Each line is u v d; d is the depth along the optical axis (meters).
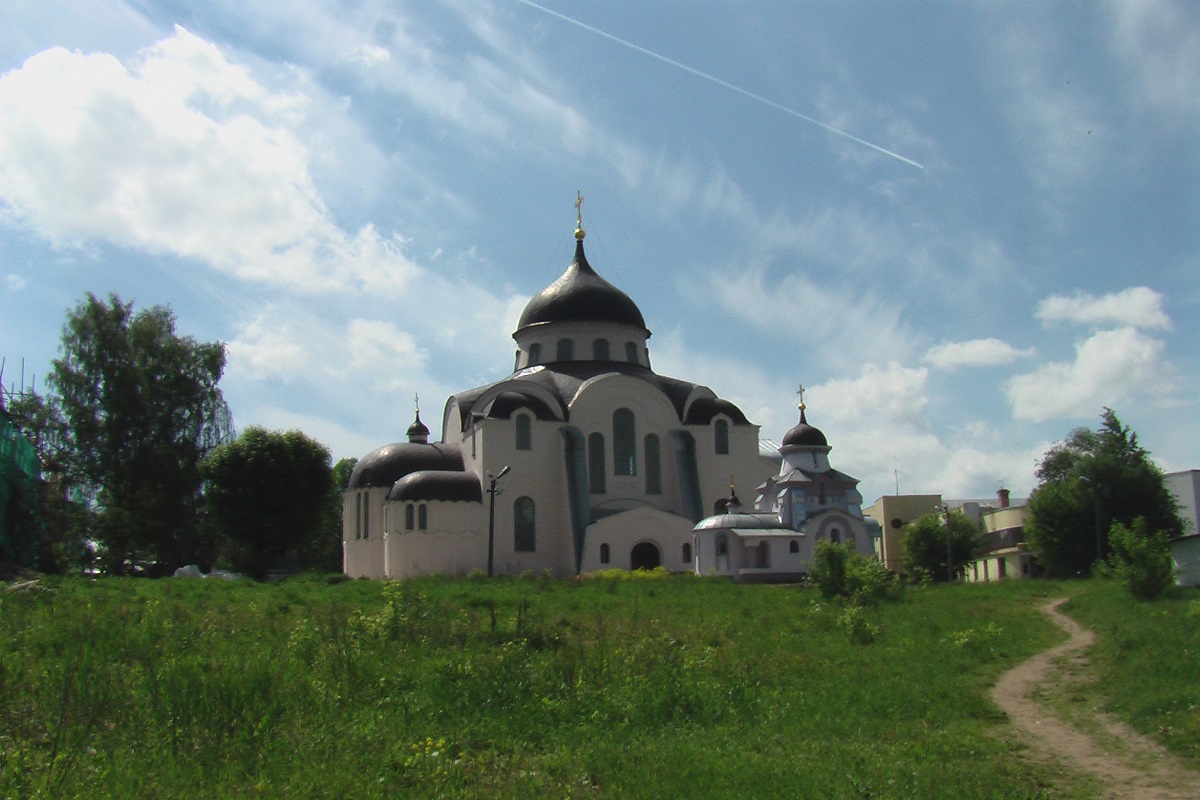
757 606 41.47
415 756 14.50
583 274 87.62
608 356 84.69
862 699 20.58
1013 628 33.50
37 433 78.38
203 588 48.34
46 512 75.94
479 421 75.25
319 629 26.78
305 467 81.88
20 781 12.95
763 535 67.56
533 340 85.88
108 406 79.00
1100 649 28.03
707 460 81.00
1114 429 83.75
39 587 35.25
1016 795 14.20
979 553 91.00
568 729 17.33
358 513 79.06
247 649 24.06
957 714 20.00
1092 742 17.91
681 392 84.81
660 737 17.12
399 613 27.86
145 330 81.19
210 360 83.50
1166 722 18.55
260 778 13.40
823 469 74.56
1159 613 34.03
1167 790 14.84
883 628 32.62
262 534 80.62
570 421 77.50
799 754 16.02
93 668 18.53
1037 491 75.50
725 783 13.93
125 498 80.00
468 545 72.75
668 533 74.19
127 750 14.57
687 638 28.80
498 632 28.08
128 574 82.50
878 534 71.19
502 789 13.59
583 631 29.83
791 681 22.70
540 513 75.25
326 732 15.77
